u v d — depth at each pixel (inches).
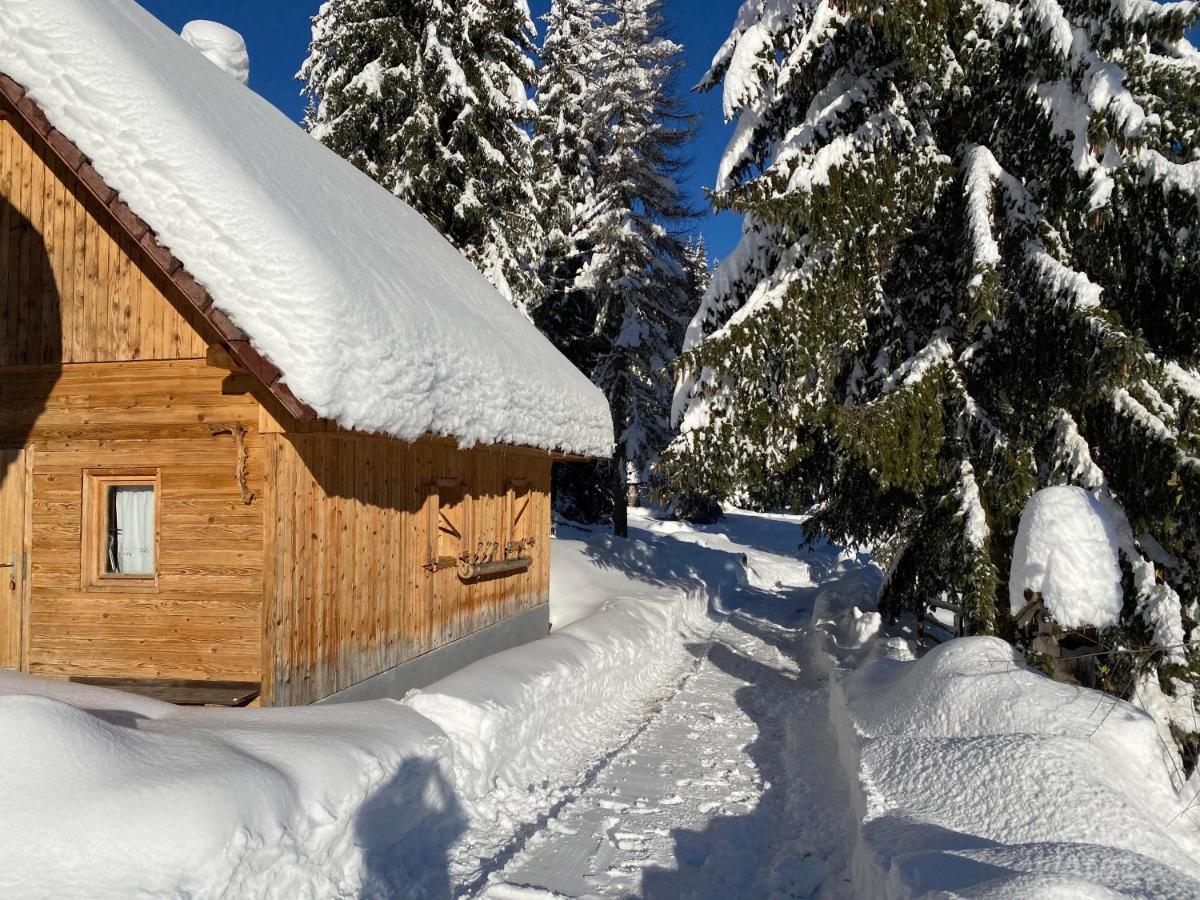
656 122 1038.4
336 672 253.4
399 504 299.6
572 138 1101.1
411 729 210.8
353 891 164.7
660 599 556.1
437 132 707.4
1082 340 308.3
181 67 294.0
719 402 391.5
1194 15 308.0
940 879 133.3
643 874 192.4
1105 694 210.1
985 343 359.3
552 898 176.9
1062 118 338.3
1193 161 312.0
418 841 193.9
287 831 151.4
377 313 230.1
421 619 316.5
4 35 216.7
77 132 215.2
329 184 347.9
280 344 204.4
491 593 400.2
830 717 316.2
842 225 363.6
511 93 748.6
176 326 240.7
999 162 381.1
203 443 239.6
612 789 252.7
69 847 124.7
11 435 252.7
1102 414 333.4
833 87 401.4
